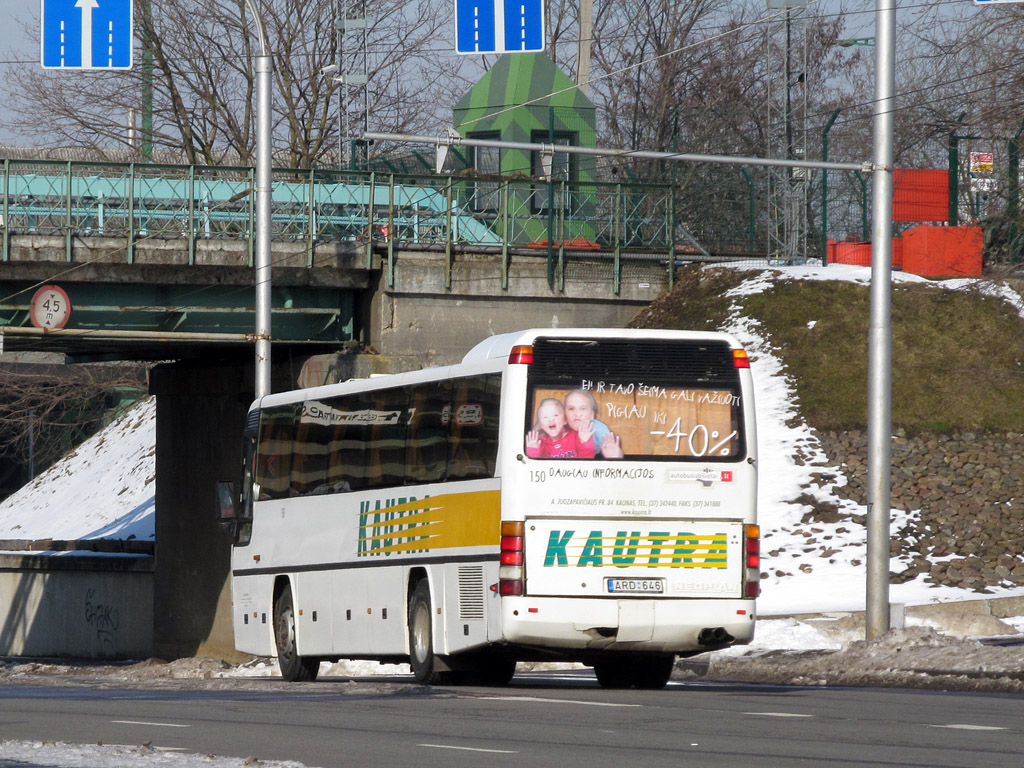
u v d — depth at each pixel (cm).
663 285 12394
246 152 17450
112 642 13738
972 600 7725
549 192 11881
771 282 11931
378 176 11550
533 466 4800
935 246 12756
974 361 10781
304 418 6372
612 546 4809
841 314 11362
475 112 15100
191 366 12688
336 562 5959
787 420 10381
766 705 4259
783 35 13862
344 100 13900
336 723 3744
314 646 6116
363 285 11444
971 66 13812
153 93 17325
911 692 4903
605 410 4856
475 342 11725
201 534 12594
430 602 5253
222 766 2797
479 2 7581
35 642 14600
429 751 3114
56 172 10612
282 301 11325
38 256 10456
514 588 4759
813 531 9169
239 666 9344
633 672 5350
